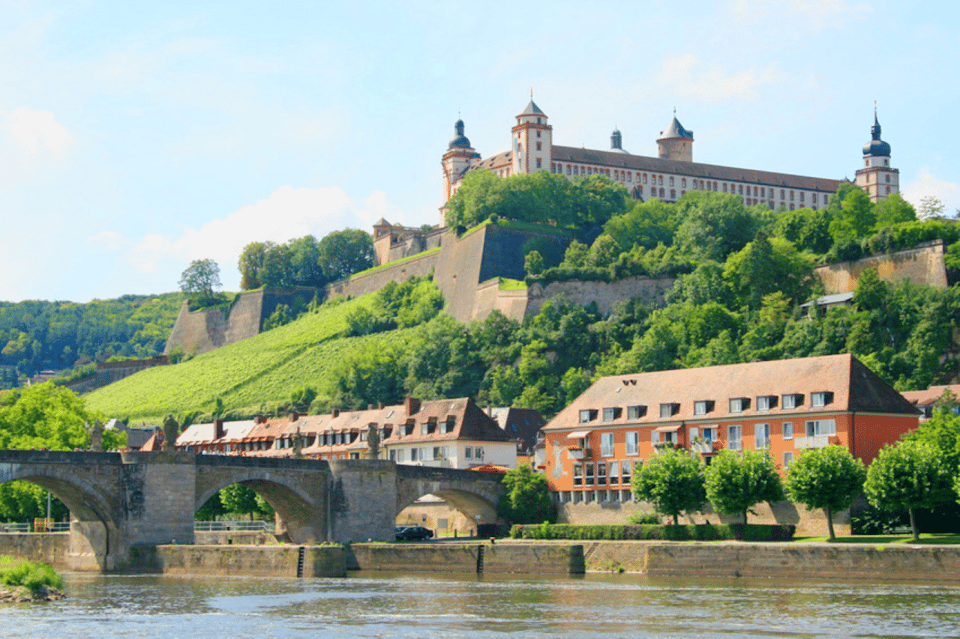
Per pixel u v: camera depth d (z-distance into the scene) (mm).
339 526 145875
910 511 117625
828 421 134500
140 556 132125
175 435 138625
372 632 84562
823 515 129875
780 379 142500
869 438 134000
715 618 87625
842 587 102312
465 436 175375
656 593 102312
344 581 118312
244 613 94062
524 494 157750
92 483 130875
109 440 183000
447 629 85438
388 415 192125
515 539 147500
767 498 127500
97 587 113250
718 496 127375
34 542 144375
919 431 129250
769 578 111125
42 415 180375
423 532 157875
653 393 153500
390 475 149875
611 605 95562
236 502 174875
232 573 126875
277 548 125062
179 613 94188
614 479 152500
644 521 143625
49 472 127500
